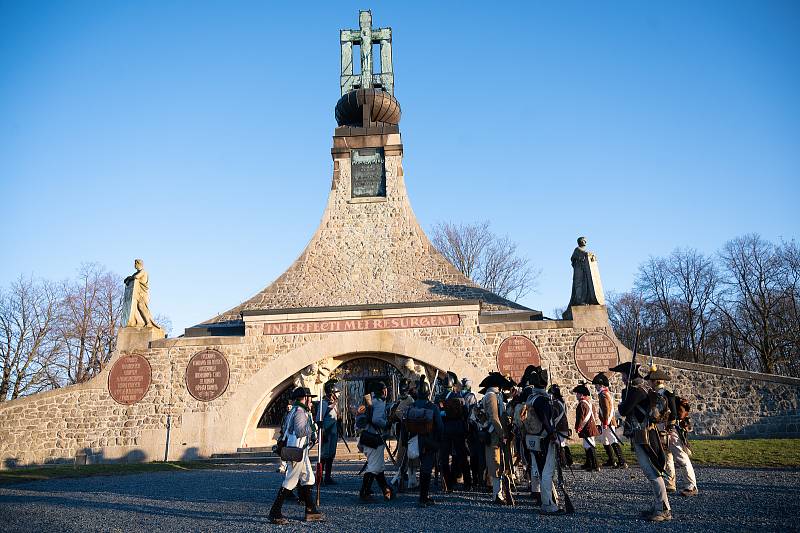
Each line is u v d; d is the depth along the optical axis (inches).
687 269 1638.8
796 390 771.4
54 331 1402.6
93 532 303.0
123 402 850.8
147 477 593.3
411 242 963.3
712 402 789.9
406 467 434.6
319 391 848.9
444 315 860.0
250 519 331.6
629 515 304.3
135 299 892.0
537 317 874.1
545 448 325.1
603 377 533.0
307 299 934.4
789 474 432.5
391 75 1097.4
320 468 365.4
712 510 308.2
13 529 312.7
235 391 849.5
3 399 1316.4
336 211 991.0
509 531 276.4
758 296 1476.4
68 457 829.2
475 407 411.8
